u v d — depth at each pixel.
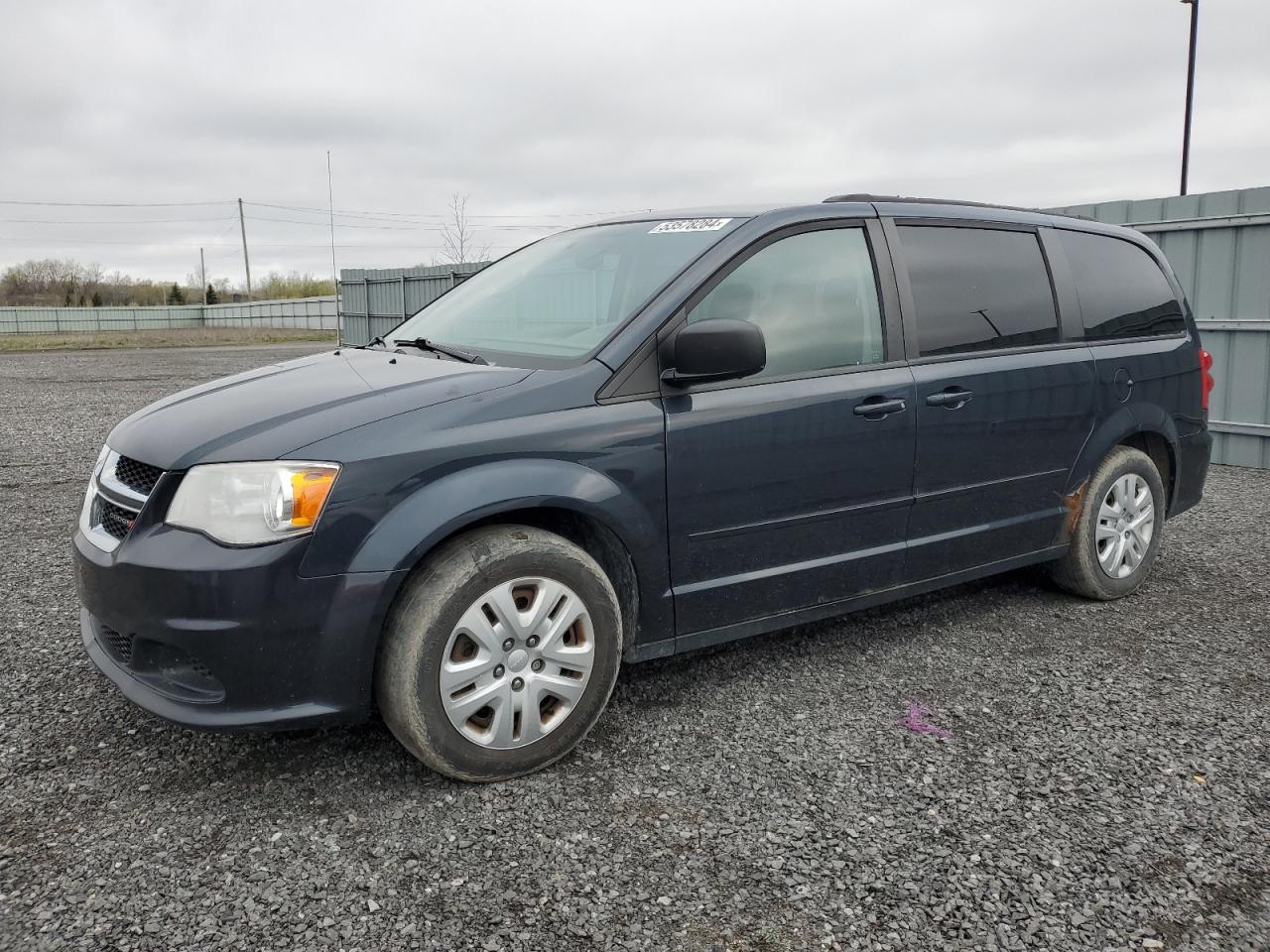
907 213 3.78
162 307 60.31
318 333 47.25
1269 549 5.52
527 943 2.12
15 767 2.88
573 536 3.12
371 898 2.27
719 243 3.28
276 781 2.80
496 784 2.81
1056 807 2.69
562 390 2.89
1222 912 2.24
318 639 2.55
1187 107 20.25
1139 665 3.74
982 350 3.86
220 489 2.55
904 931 2.17
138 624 2.58
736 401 3.16
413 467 2.62
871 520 3.56
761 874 2.38
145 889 2.29
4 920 2.17
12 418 11.50
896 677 3.61
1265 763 2.96
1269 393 8.18
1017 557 4.12
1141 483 4.53
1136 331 4.54
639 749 3.03
